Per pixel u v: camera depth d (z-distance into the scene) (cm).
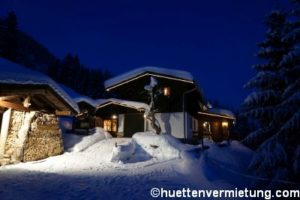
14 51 4678
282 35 1002
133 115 2466
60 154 1642
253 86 974
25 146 1405
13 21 4731
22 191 762
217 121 2891
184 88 2291
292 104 815
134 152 1575
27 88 1277
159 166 1319
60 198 740
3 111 1442
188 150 1525
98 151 1711
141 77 2445
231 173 1164
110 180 1023
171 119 2273
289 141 846
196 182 1066
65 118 2856
